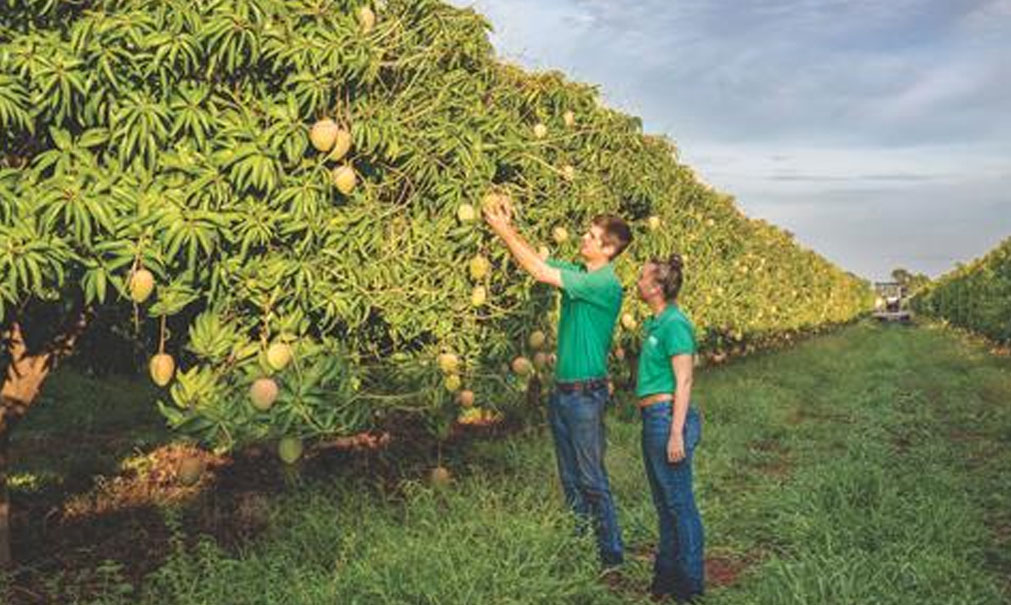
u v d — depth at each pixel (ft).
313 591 14.21
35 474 23.73
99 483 22.59
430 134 18.98
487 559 15.08
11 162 13.87
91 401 34.94
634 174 30.09
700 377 54.19
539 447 26.76
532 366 24.09
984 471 27.99
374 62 16.96
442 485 20.89
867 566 16.97
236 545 17.31
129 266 13.93
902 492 24.04
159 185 14.10
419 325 19.43
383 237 18.33
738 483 26.40
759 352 79.56
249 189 15.58
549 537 16.26
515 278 22.85
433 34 19.42
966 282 116.37
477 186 20.13
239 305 15.96
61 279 13.08
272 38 15.05
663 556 16.20
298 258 16.11
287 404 16.02
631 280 31.58
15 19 13.34
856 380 57.67
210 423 15.42
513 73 24.27
